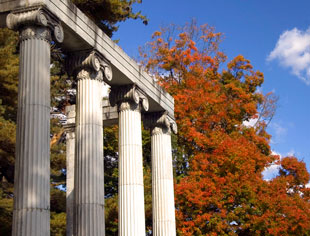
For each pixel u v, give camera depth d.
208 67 47.62
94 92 19.20
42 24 16.09
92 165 18.30
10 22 16.19
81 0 34.88
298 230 35.38
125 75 21.81
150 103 25.11
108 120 25.64
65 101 40.56
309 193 40.44
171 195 25.62
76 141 18.80
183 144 41.47
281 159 41.38
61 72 37.91
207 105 42.25
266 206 34.56
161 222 24.88
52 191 29.95
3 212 26.50
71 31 18.08
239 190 34.56
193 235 34.66
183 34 47.88
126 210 21.59
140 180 22.25
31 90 15.43
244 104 45.41
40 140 15.12
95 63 19.23
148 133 39.28
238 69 51.22
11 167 30.41
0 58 24.92
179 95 41.75
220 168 36.31
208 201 34.62
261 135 46.91
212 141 39.53
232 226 34.62
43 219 14.65
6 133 24.33
